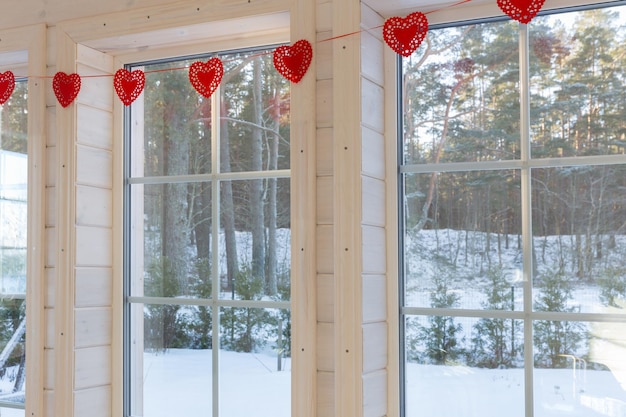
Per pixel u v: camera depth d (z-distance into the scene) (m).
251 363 2.25
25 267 2.60
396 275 2.06
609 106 1.87
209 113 2.35
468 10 2.01
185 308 2.36
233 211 2.30
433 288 2.05
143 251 2.43
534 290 1.93
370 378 1.93
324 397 1.93
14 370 2.62
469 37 2.03
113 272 2.42
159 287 2.40
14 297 2.62
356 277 1.89
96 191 2.37
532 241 1.94
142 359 2.41
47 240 2.34
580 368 1.87
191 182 2.37
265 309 2.24
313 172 1.95
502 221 1.98
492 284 1.98
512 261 1.96
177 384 2.36
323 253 1.94
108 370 2.40
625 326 1.83
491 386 1.97
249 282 2.27
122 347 2.40
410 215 2.09
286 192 2.23
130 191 2.45
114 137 2.44
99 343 2.37
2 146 2.64
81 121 2.32
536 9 1.65
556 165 1.92
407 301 2.08
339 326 1.89
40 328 2.31
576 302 1.88
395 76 2.08
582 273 1.88
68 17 2.34
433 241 2.06
